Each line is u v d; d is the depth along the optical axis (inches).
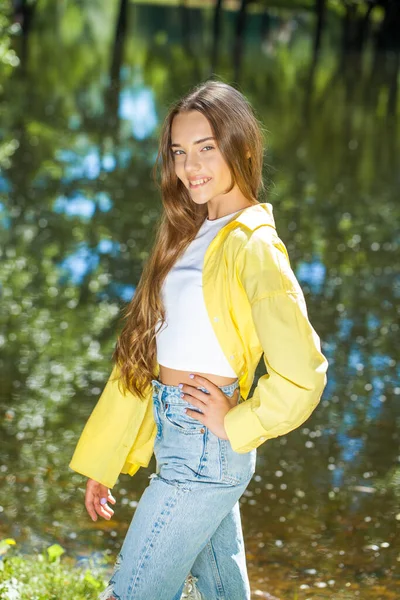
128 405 145.6
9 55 924.6
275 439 297.4
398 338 394.0
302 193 650.2
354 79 1347.2
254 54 1539.1
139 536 131.6
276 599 199.8
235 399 135.3
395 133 935.0
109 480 146.8
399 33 1878.7
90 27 1740.9
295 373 121.6
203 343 133.3
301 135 873.5
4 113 833.5
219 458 131.3
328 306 429.1
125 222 536.4
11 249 473.4
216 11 1803.6
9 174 625.9
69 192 592.7
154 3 2346.2
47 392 319.0
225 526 142.6
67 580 189.6
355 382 346.3
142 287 140.1
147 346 140.4
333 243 535.5
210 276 132.6
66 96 946.7
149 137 778.2
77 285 429.7
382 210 621.6
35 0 1518.2
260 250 127.7
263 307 124.3
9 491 250.2
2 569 189.0
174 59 1349.7
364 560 222.2
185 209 140.9
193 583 145.2
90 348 360.5
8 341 361.4
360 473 274.5
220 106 135.9
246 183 138.0
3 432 286.7
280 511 247.6
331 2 2134.6
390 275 481.7
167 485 132.0
